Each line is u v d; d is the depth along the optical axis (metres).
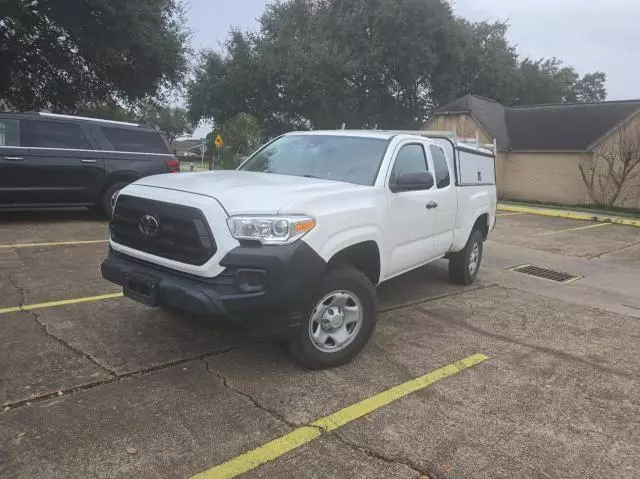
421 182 4.68
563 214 19.41
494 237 12.76
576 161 25.80
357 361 4.33
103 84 18.72
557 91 44.62
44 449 2.92
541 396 3.90
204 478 2.77
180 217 3.70
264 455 2.99
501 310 6.12
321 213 3.83
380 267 4.59
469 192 6.62
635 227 17.02
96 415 3.29
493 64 39.56
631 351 4.98
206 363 4.12
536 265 9.35
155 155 10.54
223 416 3.37
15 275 6.19
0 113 9.05
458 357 4.56
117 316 5.02
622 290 7.73
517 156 28.09
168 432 3.15
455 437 3.27
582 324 5.78
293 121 38.69
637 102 26.92
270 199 3.73
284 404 3.56
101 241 8.34
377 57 34.84
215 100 37.69
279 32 36.09
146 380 3.79
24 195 9.12
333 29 35.84
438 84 38.22
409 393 3.82
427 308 5.99
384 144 5.05
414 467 2.95
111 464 2.83
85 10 15.20
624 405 3.83
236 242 3.53
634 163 23.31
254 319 3.63
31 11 14.35
